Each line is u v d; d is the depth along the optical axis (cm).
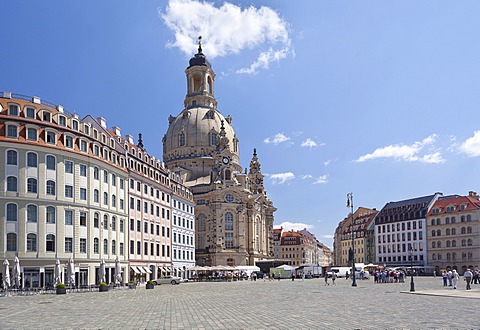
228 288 8100
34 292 6444
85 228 8050
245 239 18000
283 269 14388
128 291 7106
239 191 17788
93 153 8444
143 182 10525
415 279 11606
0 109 7244
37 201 7294
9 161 7119
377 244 19525
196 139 19450
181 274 13150
